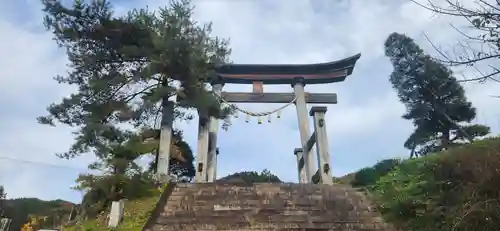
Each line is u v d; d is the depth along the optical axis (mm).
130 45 15836
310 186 13547
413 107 20375
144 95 15555
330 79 20234
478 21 4285
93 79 15258
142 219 11109
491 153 8469
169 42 14891
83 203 13727
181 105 16750
